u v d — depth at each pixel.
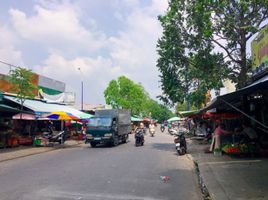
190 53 21.02
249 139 16.64
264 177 10.48
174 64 21.45
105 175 11.77
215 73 19.95
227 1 18.02
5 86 24.89
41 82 31.23
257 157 15.42
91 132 25.25
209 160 15.22
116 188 9.53
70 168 13.56
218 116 19.06
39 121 31.03
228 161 14.52
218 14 19.12
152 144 27.69
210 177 10.84
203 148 22.02
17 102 24.78
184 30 21.08
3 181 10.65
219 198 8.02
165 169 13.48
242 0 17.48
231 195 8.26
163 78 21.70
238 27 18.72
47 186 9.73
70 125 35.97
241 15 18.70
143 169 13.34
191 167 14.21
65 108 33.06
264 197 7.94
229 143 17.61
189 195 8.88
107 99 64.62
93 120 25.75
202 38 20.28
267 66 13.95
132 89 65.88
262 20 18.66
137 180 10.87
